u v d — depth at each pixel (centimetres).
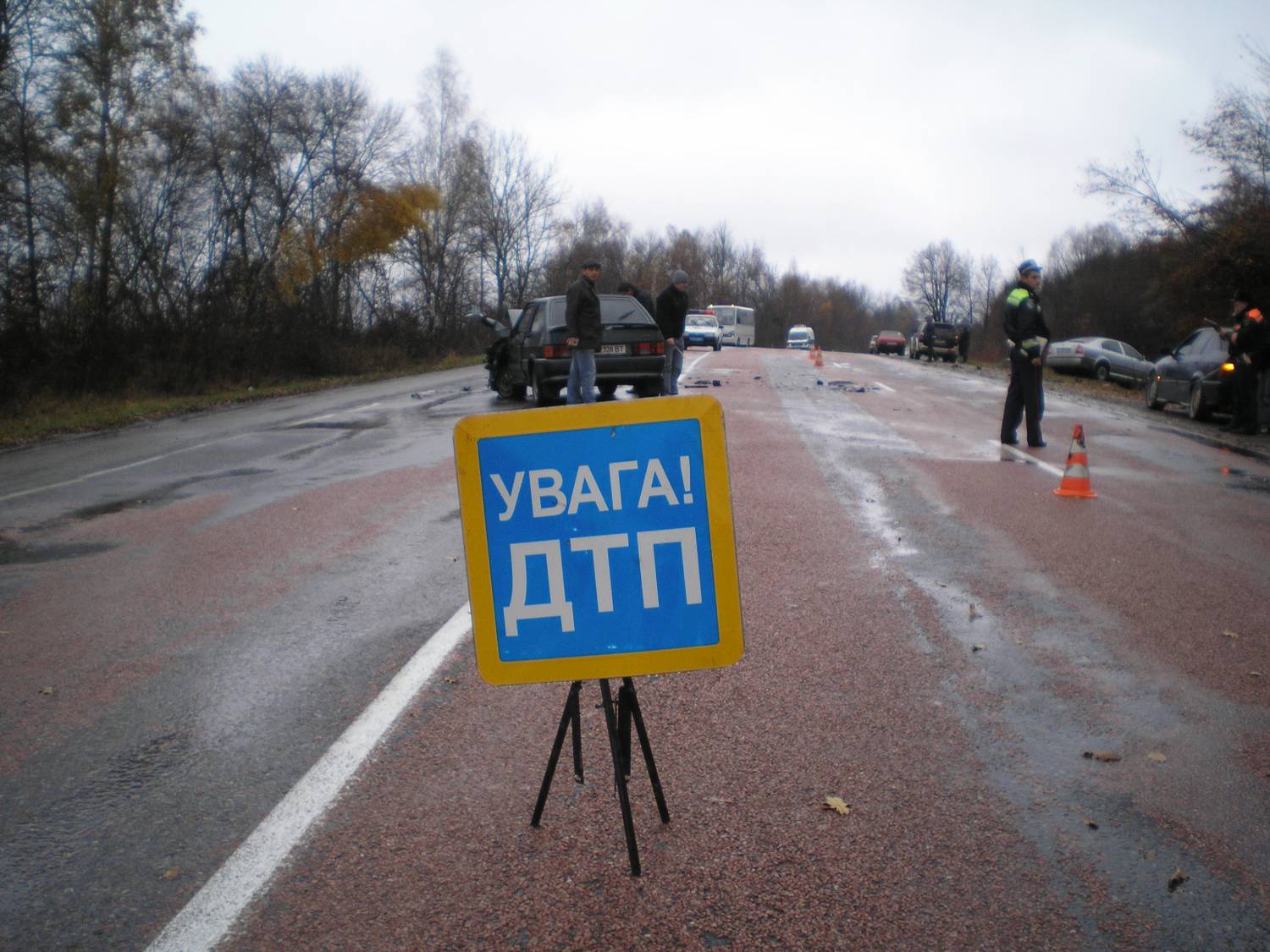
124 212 2817
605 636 320
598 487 318
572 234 5806
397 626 576
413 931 292
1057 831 345
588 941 285
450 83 5053
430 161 4966
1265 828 348
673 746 412
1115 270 5716
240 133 3575
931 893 309
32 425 1878
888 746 410
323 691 482
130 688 493
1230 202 2998
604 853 331
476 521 322
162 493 1061
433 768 396
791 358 3522
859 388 2117
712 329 4684
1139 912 299
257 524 871
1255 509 921
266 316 2980
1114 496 962
